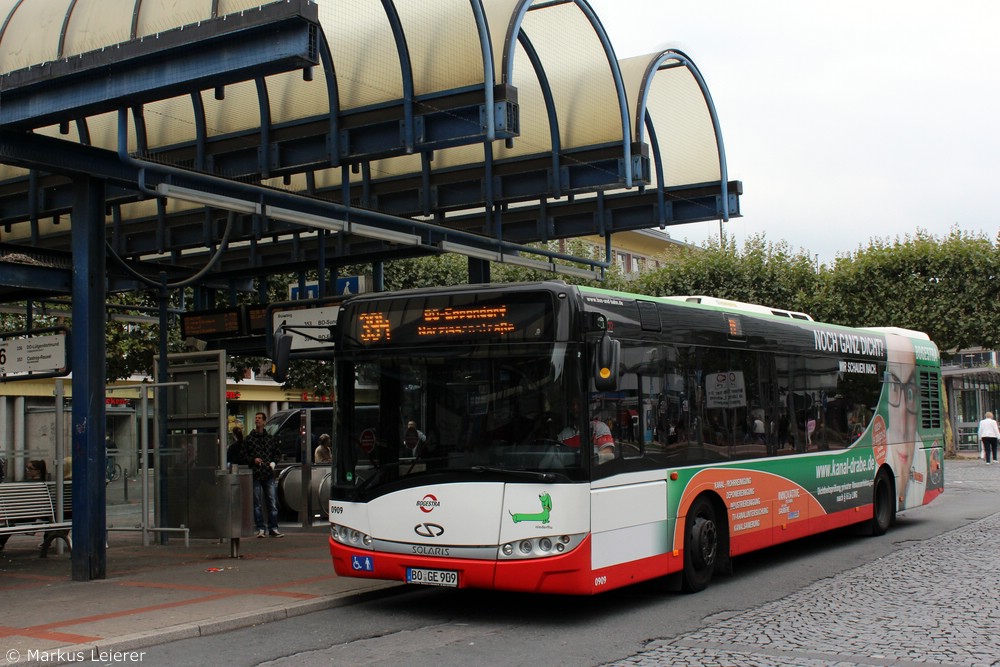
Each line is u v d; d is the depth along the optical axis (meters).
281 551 13.89
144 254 17.11
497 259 15.11
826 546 14.20
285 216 11.61
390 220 13.75
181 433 15.15
